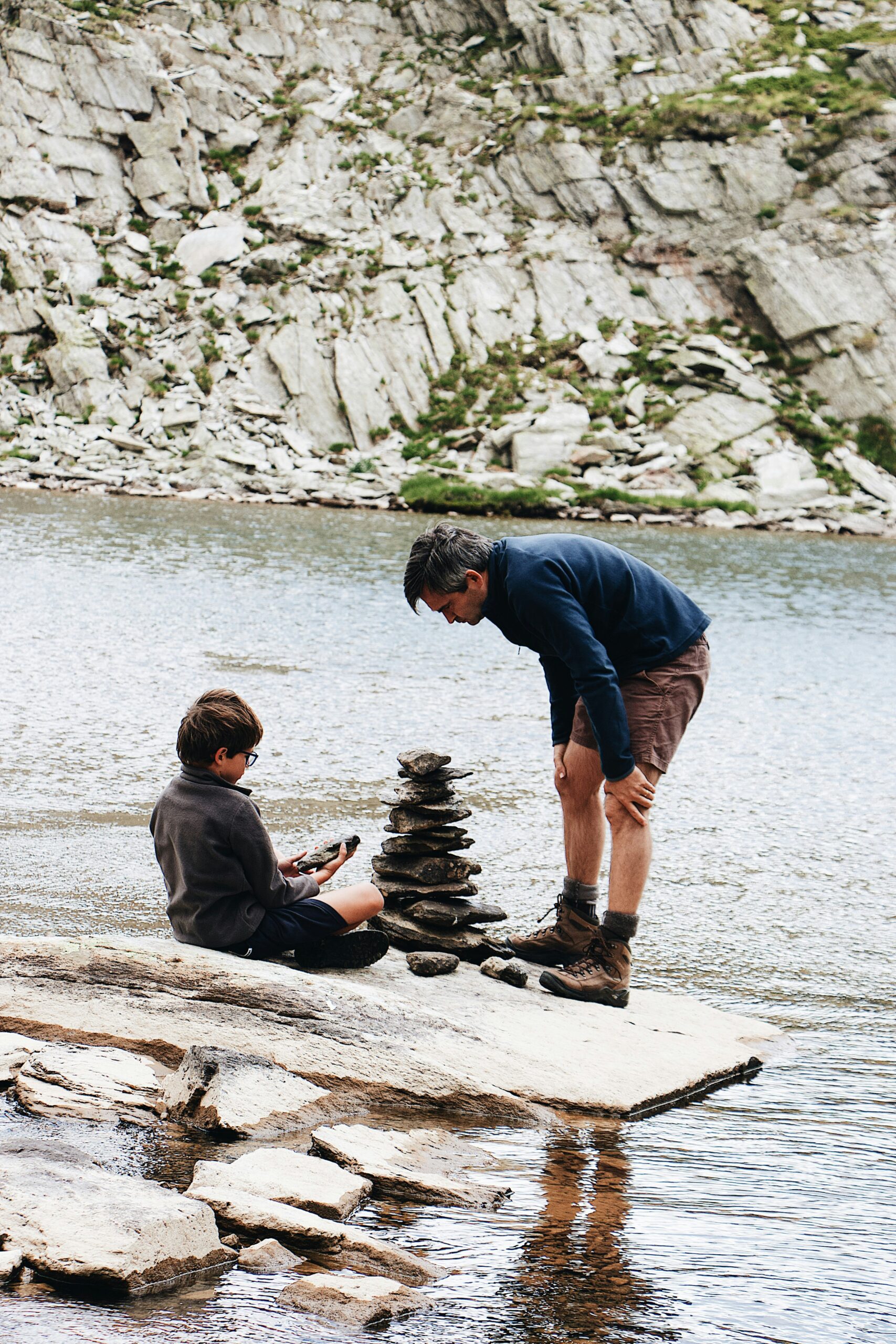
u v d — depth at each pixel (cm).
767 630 1300
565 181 3528
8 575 1318
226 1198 241
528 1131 302
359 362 3112
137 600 1224
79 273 3145
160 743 714
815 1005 408
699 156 3519
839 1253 239
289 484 2667
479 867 427
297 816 584
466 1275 223
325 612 1233
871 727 873
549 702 895
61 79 3391
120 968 353
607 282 3403
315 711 819
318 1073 319
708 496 2827
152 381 2994
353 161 3588
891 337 3250
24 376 2970
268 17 3872
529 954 430
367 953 389
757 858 579
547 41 3822
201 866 363
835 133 3522
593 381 3161
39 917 435
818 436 3102
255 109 3656
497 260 3394
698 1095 331
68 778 633
